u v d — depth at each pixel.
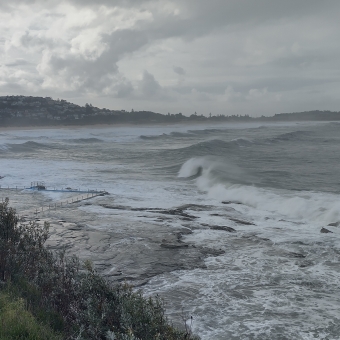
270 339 9.22
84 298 6.49
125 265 14.69
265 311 10.75
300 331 9.58
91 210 24.86
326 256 15.59
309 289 12.34
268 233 19.30
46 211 24.41
